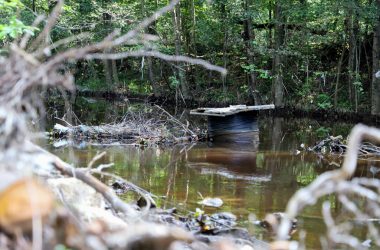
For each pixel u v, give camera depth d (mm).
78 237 2270
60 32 17500
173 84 25062
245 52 24281
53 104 20219
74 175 3680
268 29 23406
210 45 25500
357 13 18594
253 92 22938
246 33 23062
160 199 6719
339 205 6398
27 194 2229
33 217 2170
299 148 12375
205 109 13688
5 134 2326
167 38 25594
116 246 2281
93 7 20844
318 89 22609
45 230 2238
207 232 4871
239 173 9031
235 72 25703
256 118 13656
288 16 20812
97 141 12641
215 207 6453
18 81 2545
